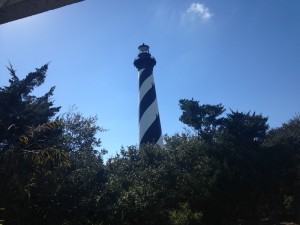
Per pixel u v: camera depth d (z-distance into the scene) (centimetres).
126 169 2589
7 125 1492
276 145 3108
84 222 1875
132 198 1984
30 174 1352
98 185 2002
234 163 2822
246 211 2841
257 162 2852
